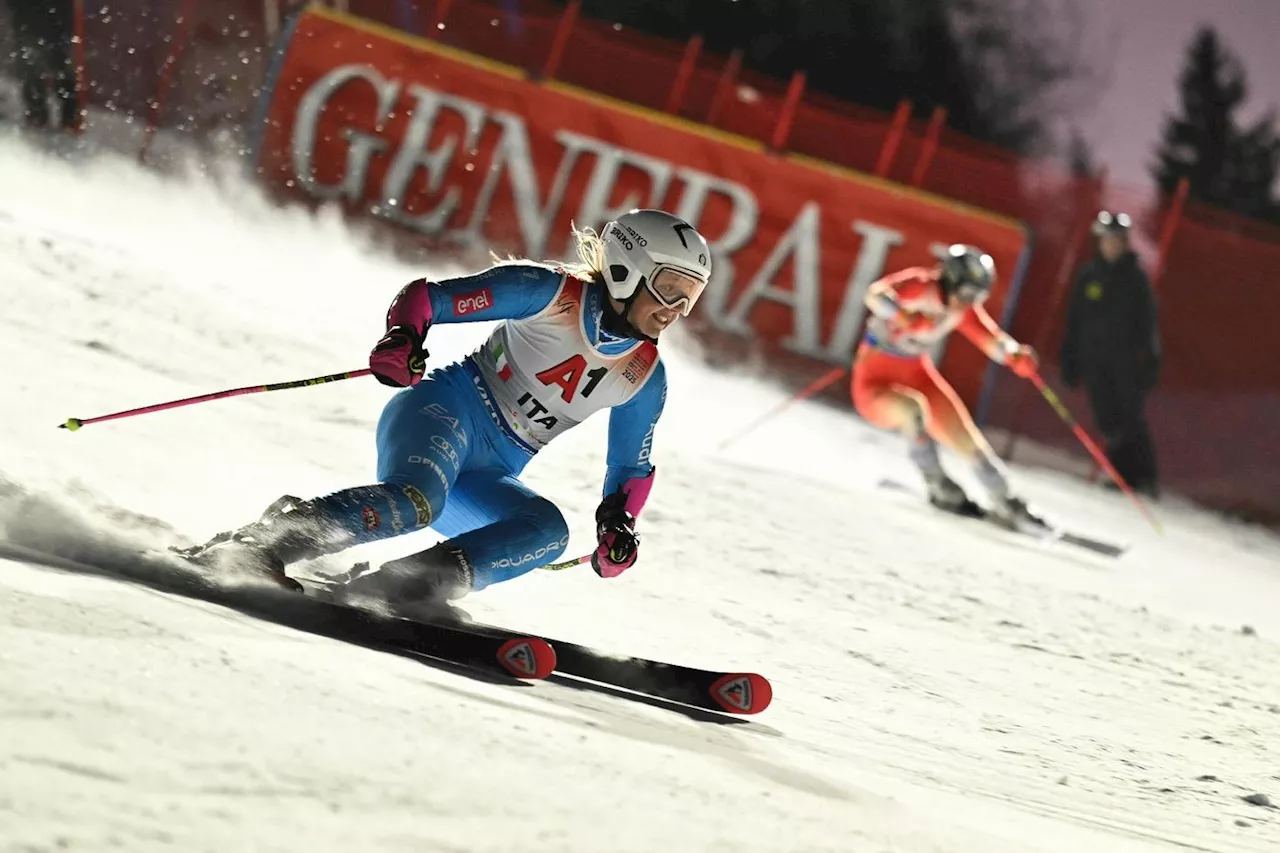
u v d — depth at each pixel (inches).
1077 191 2011.6
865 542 1033.5
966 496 1334.9
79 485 529.0
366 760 282.7
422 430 489.4
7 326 885.2
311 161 1823.3
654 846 275.4
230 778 252.7
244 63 1867.6
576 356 503.8
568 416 517.3
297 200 1819.6
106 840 214.5
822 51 2608.3
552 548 502.9
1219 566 1539.1
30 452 576.1
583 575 694.5
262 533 443.2
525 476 941.2
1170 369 2027.6
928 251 1889.8
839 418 1798.7
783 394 1830.7
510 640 435.5
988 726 576.7
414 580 473.1
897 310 1290.6
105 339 944.9
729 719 463.8
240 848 223.1
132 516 483.5
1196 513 1941.4
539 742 338.6
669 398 1633.9
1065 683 725.9
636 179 1859.0
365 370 465.1
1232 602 1255.5
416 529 474.0
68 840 211.2
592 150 1855.3
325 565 548.4
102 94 1817.2
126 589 381.1
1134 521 1727.4
